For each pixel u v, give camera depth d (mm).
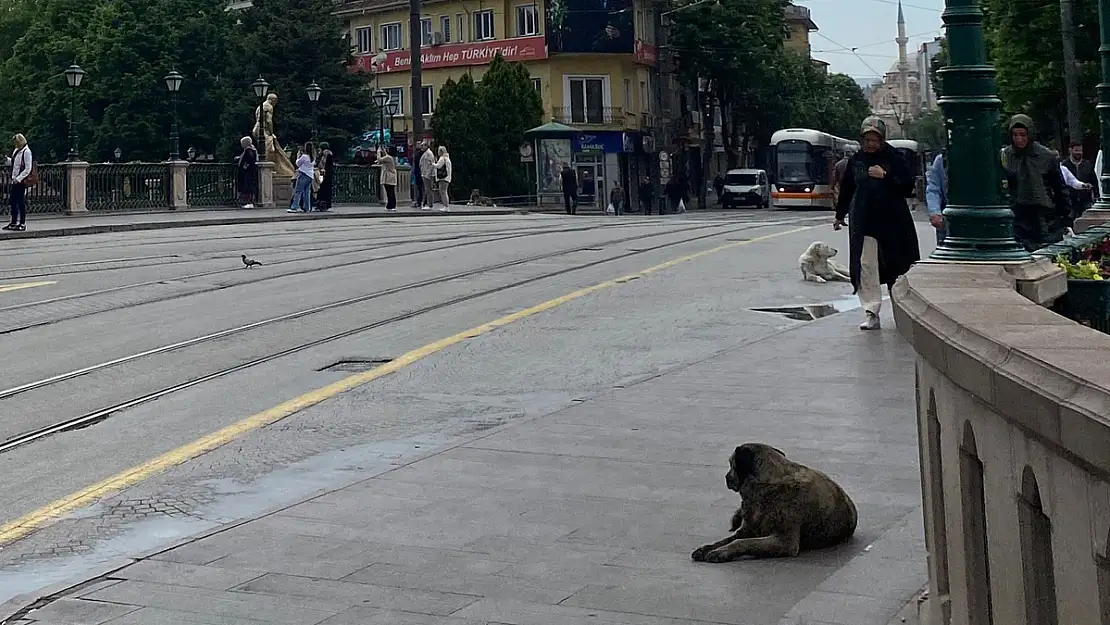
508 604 6055
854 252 13703
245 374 12508
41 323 15516
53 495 8484
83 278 19859
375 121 66250
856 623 5621
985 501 3975
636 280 19328
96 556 7223
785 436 9227
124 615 6039
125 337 14555
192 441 9852
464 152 63781
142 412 10922
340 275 20391
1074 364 3229
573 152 69312
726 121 82938
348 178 45531
